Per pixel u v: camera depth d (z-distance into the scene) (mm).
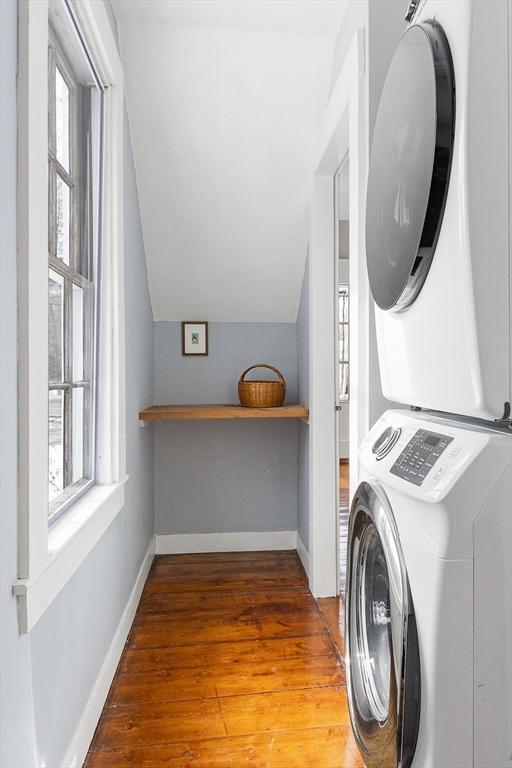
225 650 2006
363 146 1626
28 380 973
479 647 764
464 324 769
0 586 884
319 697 1709
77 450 1765
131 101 2273
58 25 1490
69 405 1623
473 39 746
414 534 837
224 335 3182
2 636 889
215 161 2490
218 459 3188
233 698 1703
